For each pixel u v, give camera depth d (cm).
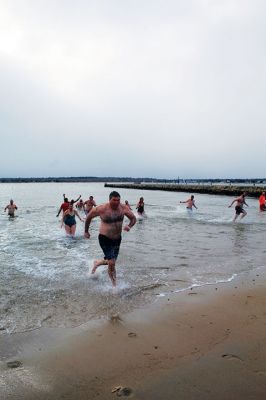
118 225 681
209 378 357
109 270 675
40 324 498
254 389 337
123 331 475
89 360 396
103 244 680
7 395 328
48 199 4541
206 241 1216
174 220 1900
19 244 1149
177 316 529
